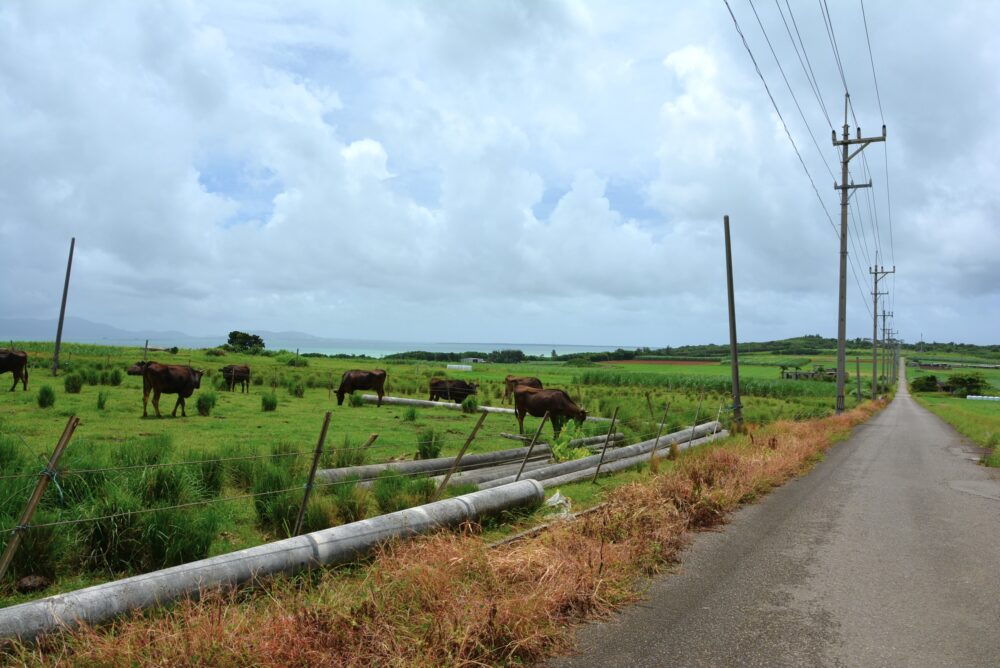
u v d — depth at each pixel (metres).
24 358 19.34
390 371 48.81
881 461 16.34
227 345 59.97
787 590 5.81
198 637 3.84
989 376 145.38
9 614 3.95
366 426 16.47
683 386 55.75
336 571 5.61
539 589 5.00
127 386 23.38
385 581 4.93
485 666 4.05
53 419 14.23
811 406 41.41
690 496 8.76
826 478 12.99
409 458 12.07
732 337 23.34
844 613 5.25
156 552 5.70
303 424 16.08
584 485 10.77
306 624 4.09
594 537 6.73
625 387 52.59
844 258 32.25
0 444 8.26
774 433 17.98
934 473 14.26
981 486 12.48
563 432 15.37
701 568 6.46
